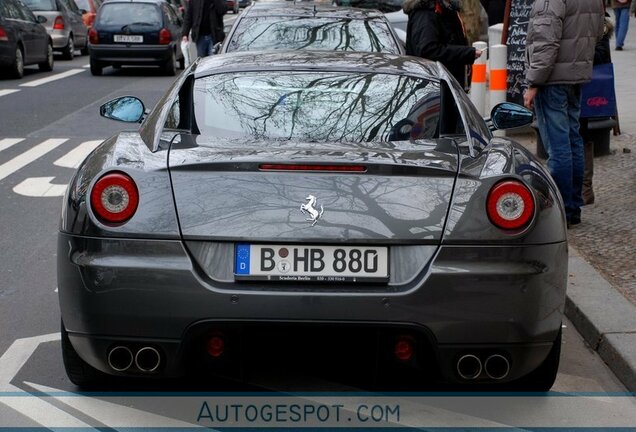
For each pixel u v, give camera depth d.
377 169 3.95
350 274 3.88
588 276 6.15
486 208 3.93
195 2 18.23
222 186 3.93
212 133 4.48
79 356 4.38
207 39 18.45
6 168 10.95
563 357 5.17
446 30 8.94
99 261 3.91
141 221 3.91
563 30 7.30
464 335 3.90
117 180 3.94
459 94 4.85
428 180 3.96
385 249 3.89
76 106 16.64
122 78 22.05
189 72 5.02
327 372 4.79
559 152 7.45
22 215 8.56
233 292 3.84
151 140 4.36
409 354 3.97
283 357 3.99
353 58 5.21
